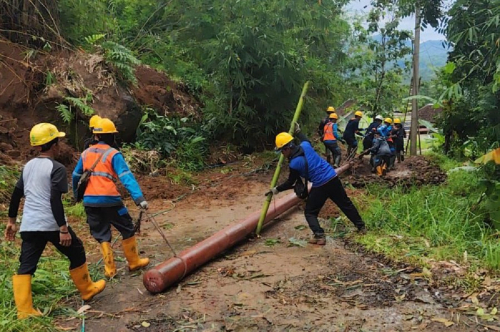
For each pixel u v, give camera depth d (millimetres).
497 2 7465
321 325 3908
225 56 12258
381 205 7008
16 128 9477
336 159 11828
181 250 6090
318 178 6086
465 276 4680
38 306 4332
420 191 7984
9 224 4145
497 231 6020
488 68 7859
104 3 14570
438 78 14445
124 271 5348
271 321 4012
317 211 6215
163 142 11430
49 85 10117
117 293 4730
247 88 12742
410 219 6508
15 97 9750
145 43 14953
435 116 14656
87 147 5188
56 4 11320
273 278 4965
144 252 6020
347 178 10219
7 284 4586
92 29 12641
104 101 10594
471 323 3861
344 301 4352
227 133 13172
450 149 13734
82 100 10219
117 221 5121
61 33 11578
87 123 10289
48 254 5766
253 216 6676
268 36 12180
